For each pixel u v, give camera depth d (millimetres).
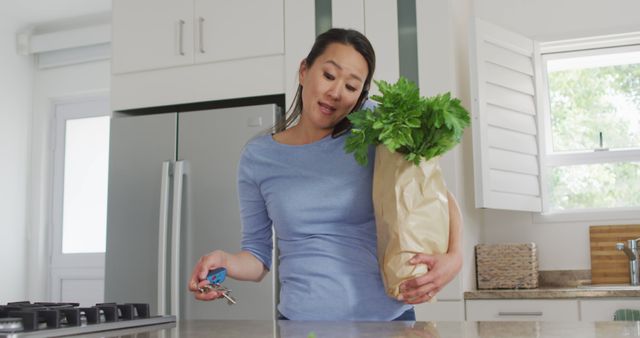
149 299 2918
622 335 887
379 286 1360
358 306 1344
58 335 986
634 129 3250
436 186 1271
